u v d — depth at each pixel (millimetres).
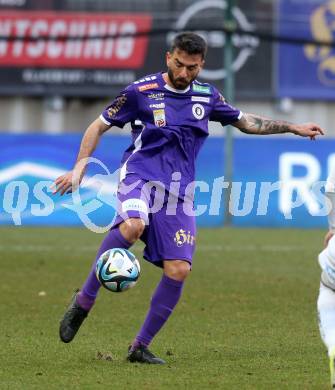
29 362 24859
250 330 30516
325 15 85500
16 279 42875
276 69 86125
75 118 88375
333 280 20297
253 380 22594
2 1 85188
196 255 52656
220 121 25781
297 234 64812
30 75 86000
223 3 84750
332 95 86938
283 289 40438
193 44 23875
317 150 70250
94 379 22609
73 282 42156
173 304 24688
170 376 23047
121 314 33844
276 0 85000
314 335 29516
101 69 86000
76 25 85625
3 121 87938
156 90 24672
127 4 85375
